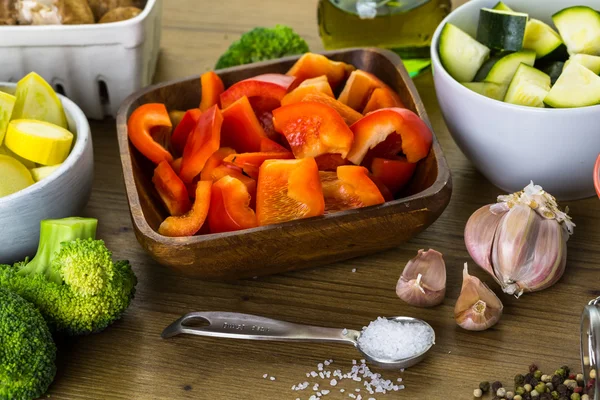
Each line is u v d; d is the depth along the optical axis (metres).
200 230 0.69
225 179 0.67
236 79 0.75
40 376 0.63
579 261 0.69
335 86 0.75
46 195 0.68
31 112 0.71
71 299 0.65
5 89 0.73
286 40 0.80
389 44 0.81
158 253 0.65
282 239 0.65
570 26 0.72
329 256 0.68
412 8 0.79
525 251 0.66
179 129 0.72
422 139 0.68
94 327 0.66
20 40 0.76
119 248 0.72
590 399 0.62
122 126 0.71
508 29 0.71
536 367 0.64
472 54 0.72
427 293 0.67
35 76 0.71
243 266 0.67
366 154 0.71
